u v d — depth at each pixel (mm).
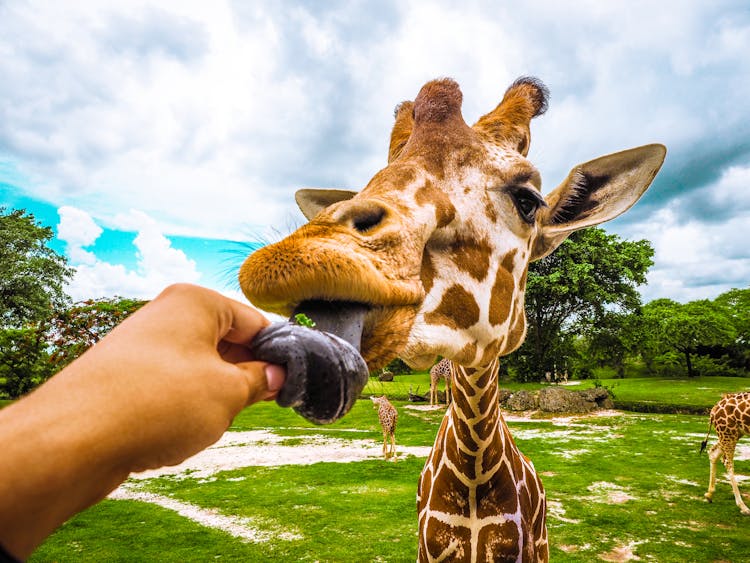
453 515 2561
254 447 12766
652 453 11219
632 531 6551
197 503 7922
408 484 8789
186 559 5836
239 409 677
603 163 2500
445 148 1943
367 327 1323
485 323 1836
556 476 9266
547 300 27000
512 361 29703
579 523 6824
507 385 26891
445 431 2738
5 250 27453
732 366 44156
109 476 548
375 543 6152
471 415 2361
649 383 31094
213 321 687
